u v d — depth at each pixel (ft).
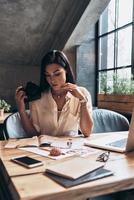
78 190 2.28
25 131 5.32
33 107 5.31
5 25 14.17
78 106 5.26
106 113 6.44
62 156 3.33
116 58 12.73
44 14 13.66
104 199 3.71
